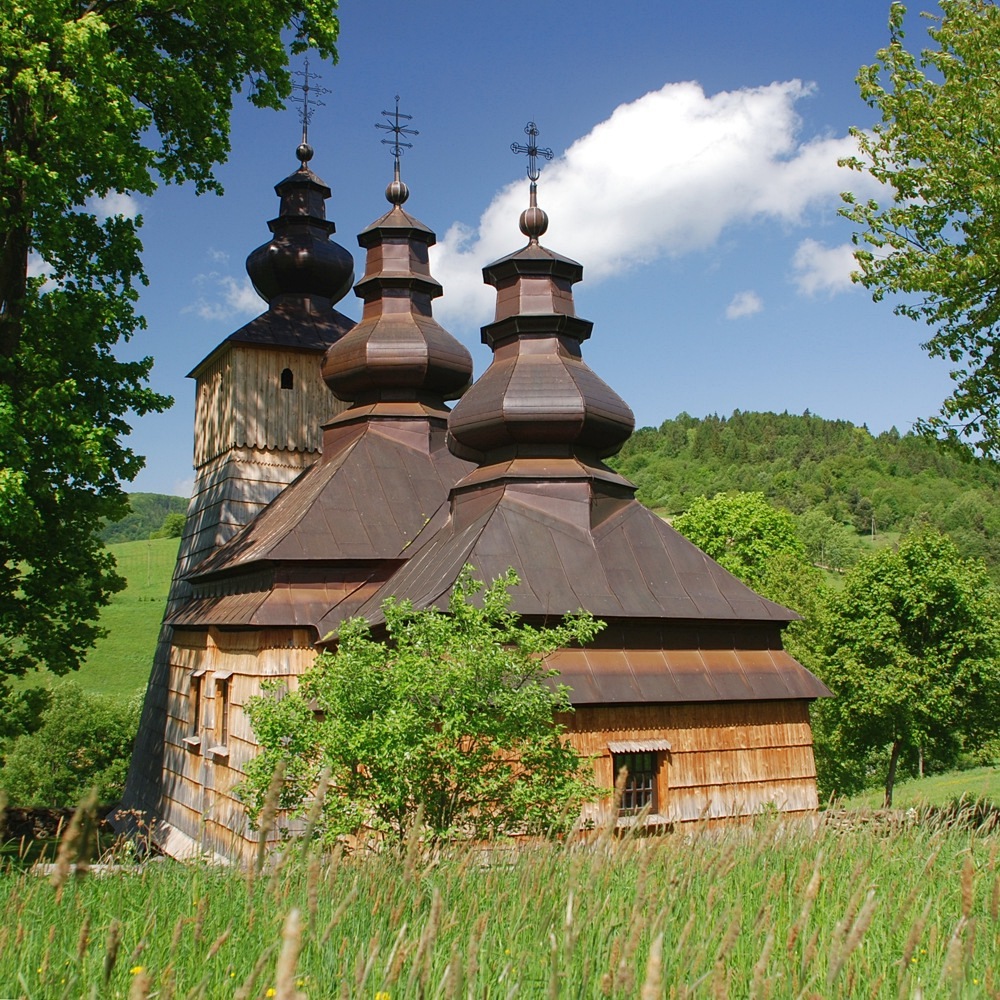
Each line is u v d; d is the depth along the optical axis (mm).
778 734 19844
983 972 5820
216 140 23891
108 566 23500
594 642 18484
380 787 10867
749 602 20484
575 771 12055
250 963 5477
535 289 22531
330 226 34219
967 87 21484
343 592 22375
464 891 7125
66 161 20422
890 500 147375
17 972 4996
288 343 31719
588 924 5477
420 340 27375
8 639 22781
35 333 21953
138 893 7562
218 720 24250
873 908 4262
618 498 21953
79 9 21594
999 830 9688
